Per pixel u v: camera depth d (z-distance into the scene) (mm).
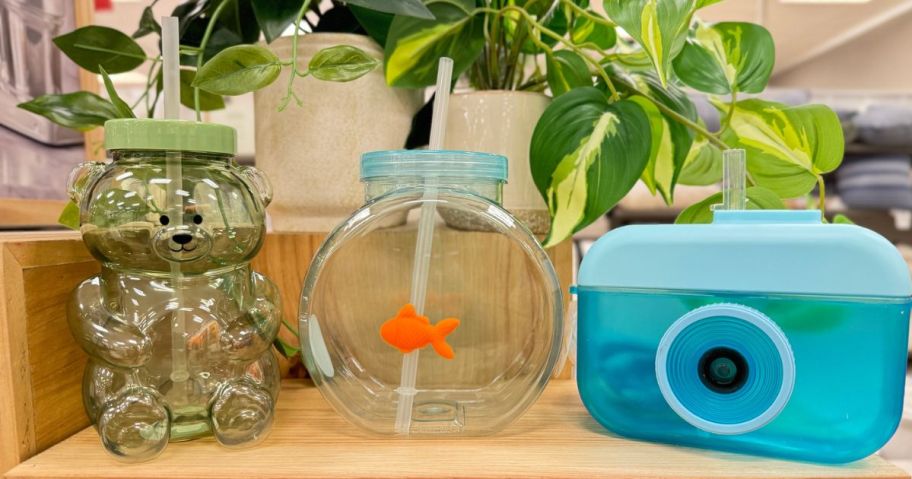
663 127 452
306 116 432
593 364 344
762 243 308
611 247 337
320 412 386
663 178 456
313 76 414
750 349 312
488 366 383
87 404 328
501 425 350
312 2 497
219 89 357
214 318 333
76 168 341
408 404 346
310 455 314
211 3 459
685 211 441
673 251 324
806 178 468
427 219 358
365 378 377
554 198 378
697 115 487
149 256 311
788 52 2900
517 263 378
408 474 291
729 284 313
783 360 300
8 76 531
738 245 312
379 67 436
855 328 294
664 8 339
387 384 381
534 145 385
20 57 545
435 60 441
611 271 337
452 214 375
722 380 326
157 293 325
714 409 316
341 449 324
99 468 296
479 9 436
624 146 378
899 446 501
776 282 304
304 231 462
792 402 307
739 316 304
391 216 365
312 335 351
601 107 393
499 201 371
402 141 457
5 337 301
